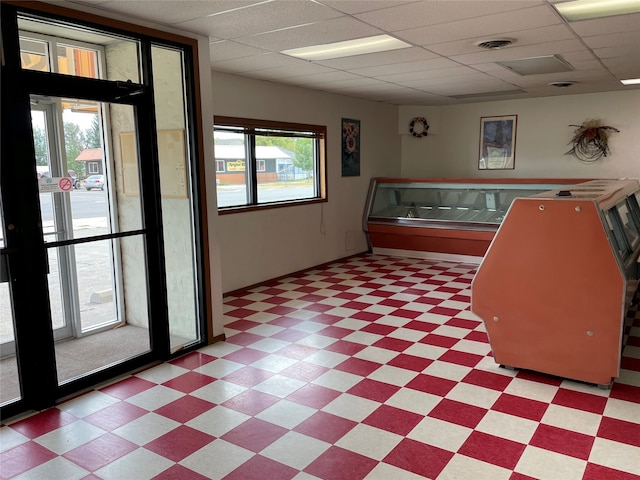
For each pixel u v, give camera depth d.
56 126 3.51
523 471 2.52
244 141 6.30
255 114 6.27
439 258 7.92
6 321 3.54
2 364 3.55
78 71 3.51
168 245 4.20
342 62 5.28
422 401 3.29
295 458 2.67
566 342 3.43
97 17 3.39
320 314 5.23
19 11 2.99
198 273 4.32
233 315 5.25
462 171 9.24
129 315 4.38
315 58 5.10
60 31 3.39
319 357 4.07
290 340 4.48
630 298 3.51
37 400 3.24
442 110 9.27
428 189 8.06
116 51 3.70
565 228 3.31
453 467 2.57
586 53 4.96
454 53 4.91
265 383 3.61
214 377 3.73
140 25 3.67
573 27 4.02
